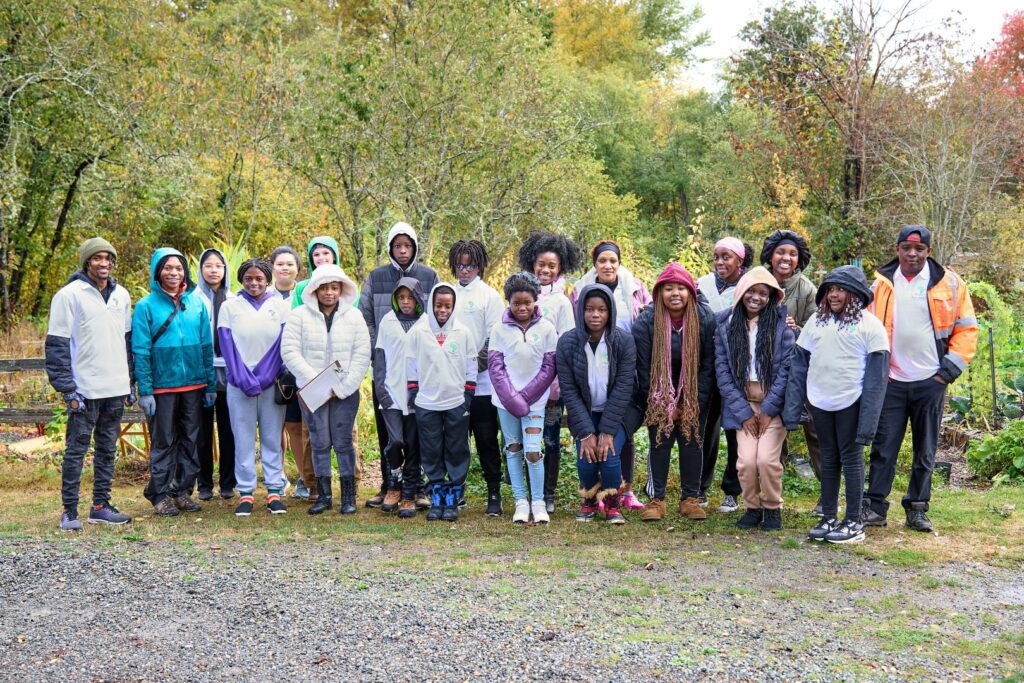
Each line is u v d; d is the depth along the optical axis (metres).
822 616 4.47
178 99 16.27
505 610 4.52
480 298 6.79
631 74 36.28
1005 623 4.39
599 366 6.22
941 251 16.88
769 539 5.96
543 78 14.20
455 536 6.08
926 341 6.01
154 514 6.73
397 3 13.09
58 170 16.73
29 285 18.80
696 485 6.54
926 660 3.90
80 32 15.25
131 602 4.65
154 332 6.61
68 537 5.99
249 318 6.70
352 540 5.97
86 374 6.24
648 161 32.00
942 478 7.68
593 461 6.32
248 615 4.45
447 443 6.58
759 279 6.08
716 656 3.92
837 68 16.53
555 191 14.89
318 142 12.80
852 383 5.78
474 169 13.15
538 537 6.05
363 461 8.52
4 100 15.05
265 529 6.28
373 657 3.92
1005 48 28.08
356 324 6.75
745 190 19.75
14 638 4.19
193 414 6.81
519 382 6.34
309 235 16.41
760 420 6.21
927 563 5.38
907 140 16.89
